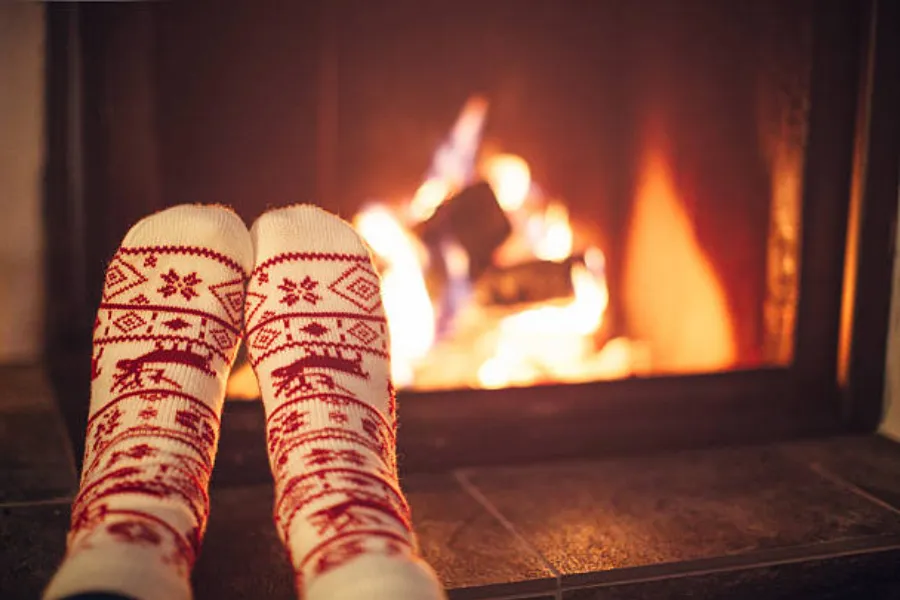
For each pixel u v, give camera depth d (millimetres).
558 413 917
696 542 766
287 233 862
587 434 914
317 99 1040
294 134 1036
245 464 844
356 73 1075
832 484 857
